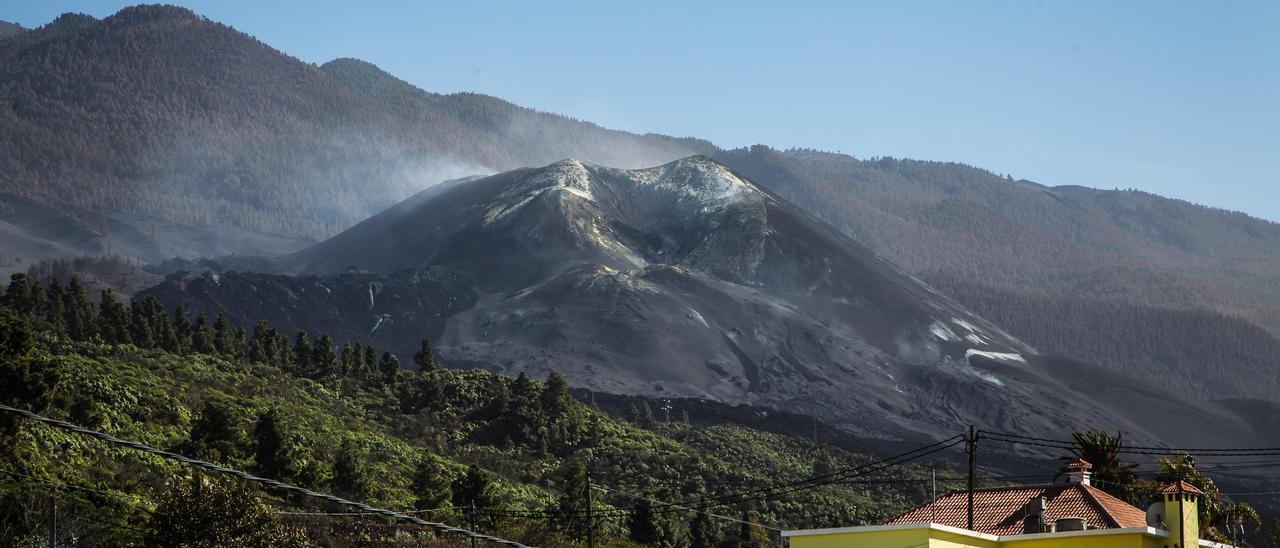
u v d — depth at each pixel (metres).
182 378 144.38
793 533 51.41
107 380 119.69
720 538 125.75
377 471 125.81
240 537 69.06
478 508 103.69
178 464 95.62
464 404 185.75
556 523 109.94
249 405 137.38
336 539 83.31
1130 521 55.25
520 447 173.38
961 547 50.38
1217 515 80.00
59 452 87.12
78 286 178.88
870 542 49.91
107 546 72.44
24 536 71.25
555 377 193.12
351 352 192.12
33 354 84.19
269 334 189.88
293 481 101.69
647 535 114.31
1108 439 82.38
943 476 198.62
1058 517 56.12
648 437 194.75
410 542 87.69
